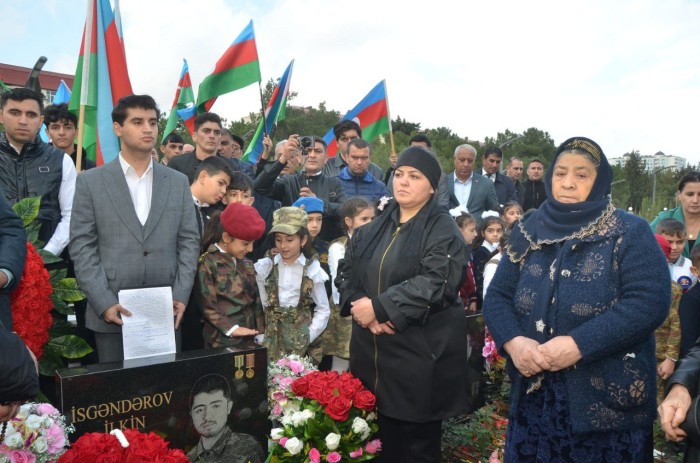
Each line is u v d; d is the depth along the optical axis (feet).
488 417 13.85
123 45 16.17
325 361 15.69
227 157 20.04
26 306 10.36
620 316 7.29
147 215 11.75
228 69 20.30
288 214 13.56
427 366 9.59
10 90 13.43
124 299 10.83
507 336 8.23
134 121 11.50
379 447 10.28
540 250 8.36
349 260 10.98
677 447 13.41
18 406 6.61
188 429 10.24
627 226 7.68
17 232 9.14
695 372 7.04
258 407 10.98
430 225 9.95
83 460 7.82
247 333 11.76
